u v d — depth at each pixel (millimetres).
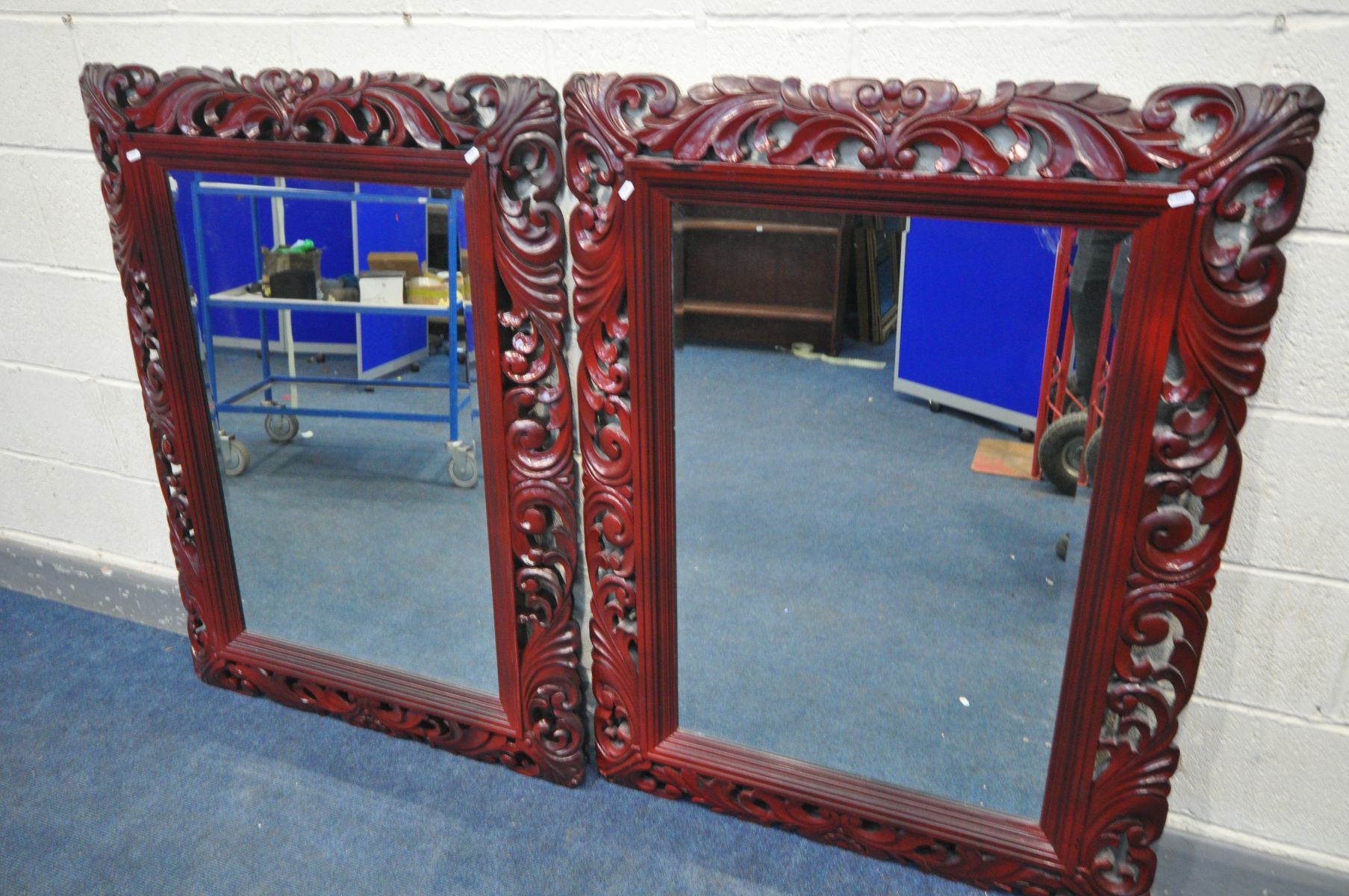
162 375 1711
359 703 1799
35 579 2186
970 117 1150
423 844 1564
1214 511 1215
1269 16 1050
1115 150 1107
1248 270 1108
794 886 1493
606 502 1481
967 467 1397
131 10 1548
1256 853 1418
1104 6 1100
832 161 1225
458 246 1468
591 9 1303
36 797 1641
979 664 1462
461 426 1599
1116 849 1452
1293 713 1331
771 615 1554
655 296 1354
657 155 1295
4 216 1830
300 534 1781
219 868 1517
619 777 1679
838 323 1368
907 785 1505
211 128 1505
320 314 1604
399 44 1414
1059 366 1271
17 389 2006
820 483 1479
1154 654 1339
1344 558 1233
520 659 1647
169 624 2098
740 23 1244
